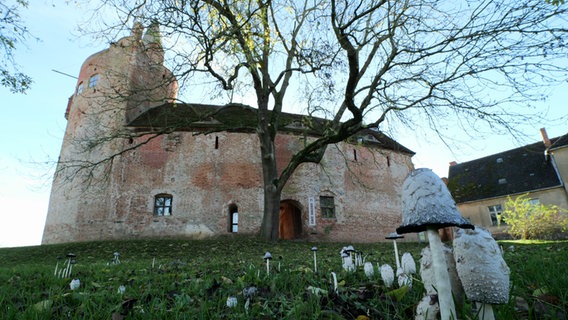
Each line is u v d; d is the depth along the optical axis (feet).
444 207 4.65
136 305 8.47
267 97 55.36
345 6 33.04
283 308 7.63
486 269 5.31
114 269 21.54
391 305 7.89
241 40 34.99
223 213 64.75
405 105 39.29
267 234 50.21
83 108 78.43
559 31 24.88
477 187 97.91
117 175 66.44
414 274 11.26
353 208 73.67
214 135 70.08
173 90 80.59
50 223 71.00
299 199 69.56
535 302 7.23
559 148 82.28
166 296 9.85
